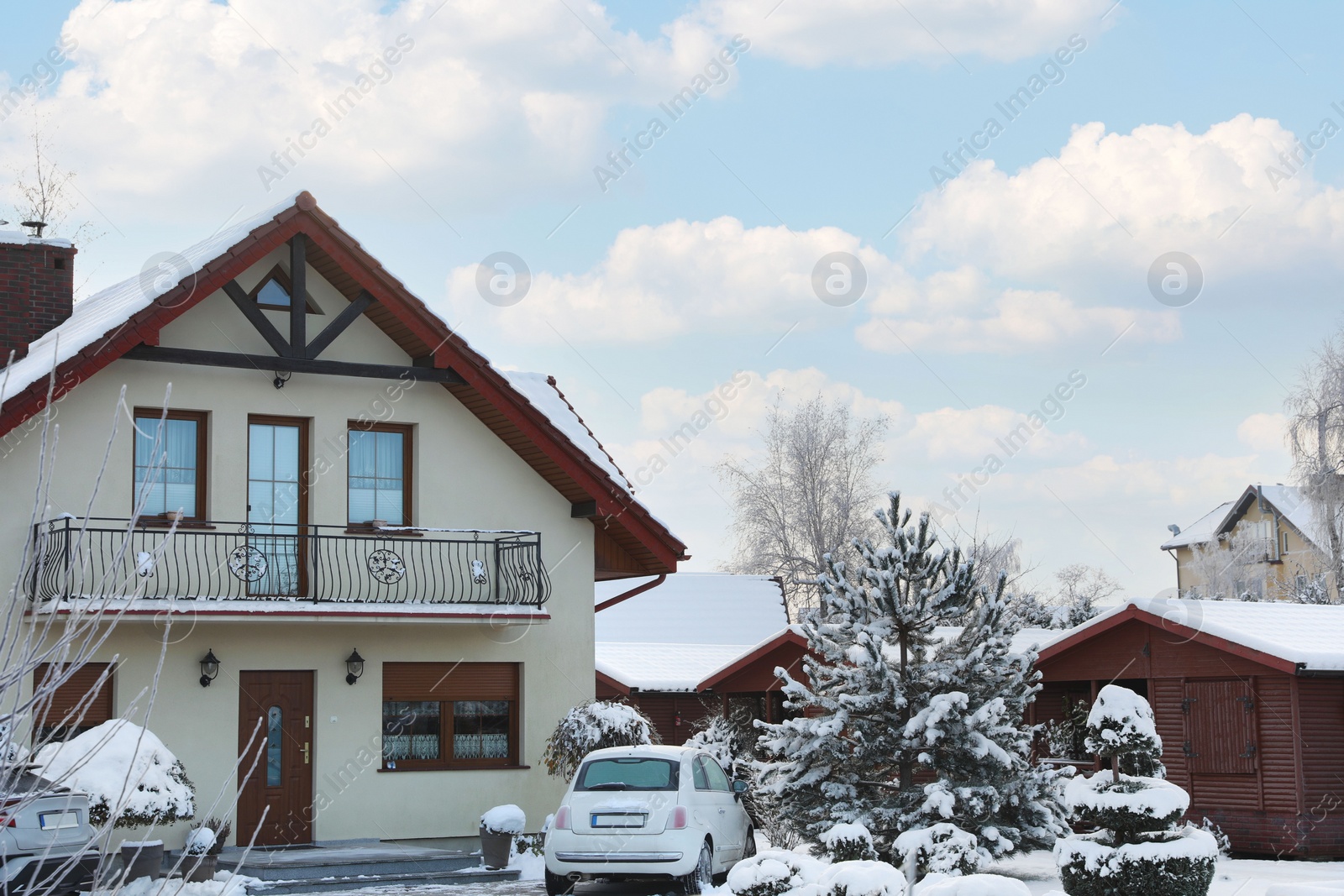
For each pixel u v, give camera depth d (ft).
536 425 62.90
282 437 60.29
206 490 57.67
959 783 49.37
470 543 62.95
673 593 115.96
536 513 65.26
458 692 62.28
